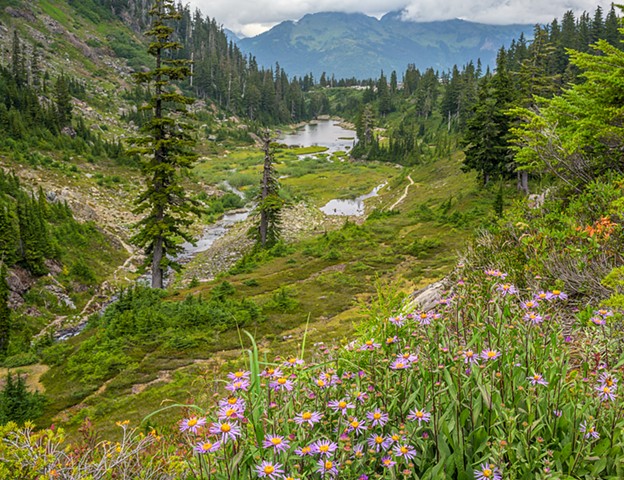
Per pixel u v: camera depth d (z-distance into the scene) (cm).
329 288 2895
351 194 8994
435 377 323
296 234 6350
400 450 254
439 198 6216
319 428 290
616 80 1023
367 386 323
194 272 5184
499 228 779
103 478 323
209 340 2209
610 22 10738
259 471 237
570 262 582
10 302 3934
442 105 15050
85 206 6581
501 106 4309
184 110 3184
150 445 381
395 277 2891
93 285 4791
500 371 304
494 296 384
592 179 915
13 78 11531
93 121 13100
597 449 269
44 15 18450
